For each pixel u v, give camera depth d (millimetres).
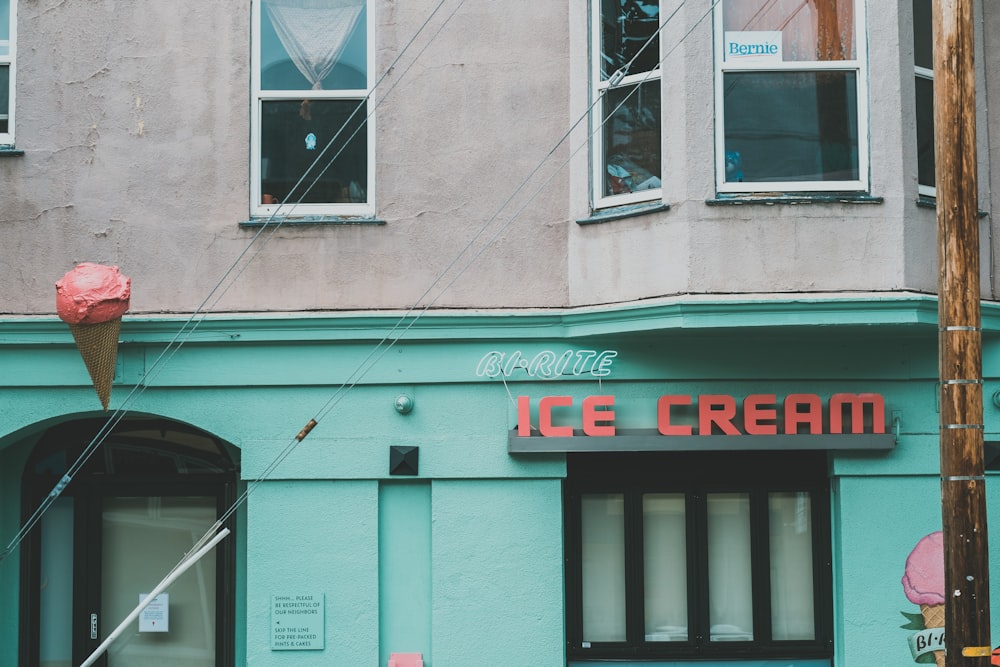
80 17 10008
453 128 9992
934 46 7352
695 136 9320
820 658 10211
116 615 10641
